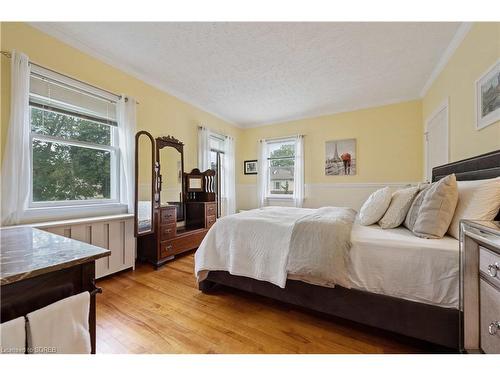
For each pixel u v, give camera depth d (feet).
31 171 6.56
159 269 8.67
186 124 12.26
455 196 4.50
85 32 6.96
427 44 7.54
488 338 2.72
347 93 11.53
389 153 12.47
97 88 8.00
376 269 4.46
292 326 5.09
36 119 6.68
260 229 6.01
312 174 14.67
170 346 4.41
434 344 4.40
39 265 2.26
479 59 6.06
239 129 17.17
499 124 5.26
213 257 6.56
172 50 7.91
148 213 8.94
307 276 5.09
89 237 7.08
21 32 6.24
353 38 7.25
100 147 8.27
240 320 5.32
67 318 2.28
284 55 8.21
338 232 4.90
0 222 5.69
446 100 8.16
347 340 4.59
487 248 2.75
